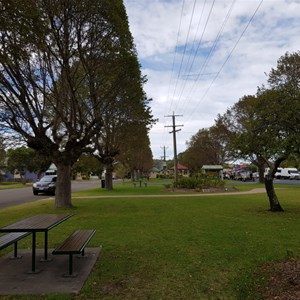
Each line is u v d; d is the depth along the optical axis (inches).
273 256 265.1
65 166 656.4
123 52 649.6
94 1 546.6
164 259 261.4
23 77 590.6
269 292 191.0
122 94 754.8
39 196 1148.5
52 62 634.8
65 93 650.8
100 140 1291.8
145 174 4579.2
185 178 1406.3
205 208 624.1
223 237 341.7
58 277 221.3
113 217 503.2
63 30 569.9
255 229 389.1
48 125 663.1
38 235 370.3
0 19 226.8
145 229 394.3
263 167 2111.2
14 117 596.1
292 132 500.1
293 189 1284.4
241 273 225.6
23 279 218.2
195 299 184.9
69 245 223.6
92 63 639.8
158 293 192.9
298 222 443.5
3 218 521.3
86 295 189.2
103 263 252.1
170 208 626.5
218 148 2819.9
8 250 300.8
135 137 1307.8
